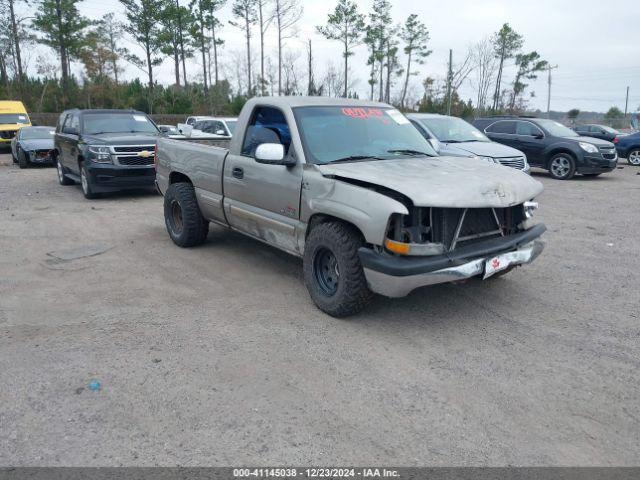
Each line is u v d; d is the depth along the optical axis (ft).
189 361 13.03
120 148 35.22
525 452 9.64
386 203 13.23
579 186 43.16
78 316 15.84
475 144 37.73
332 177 14.98
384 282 13.48
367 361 13.01
